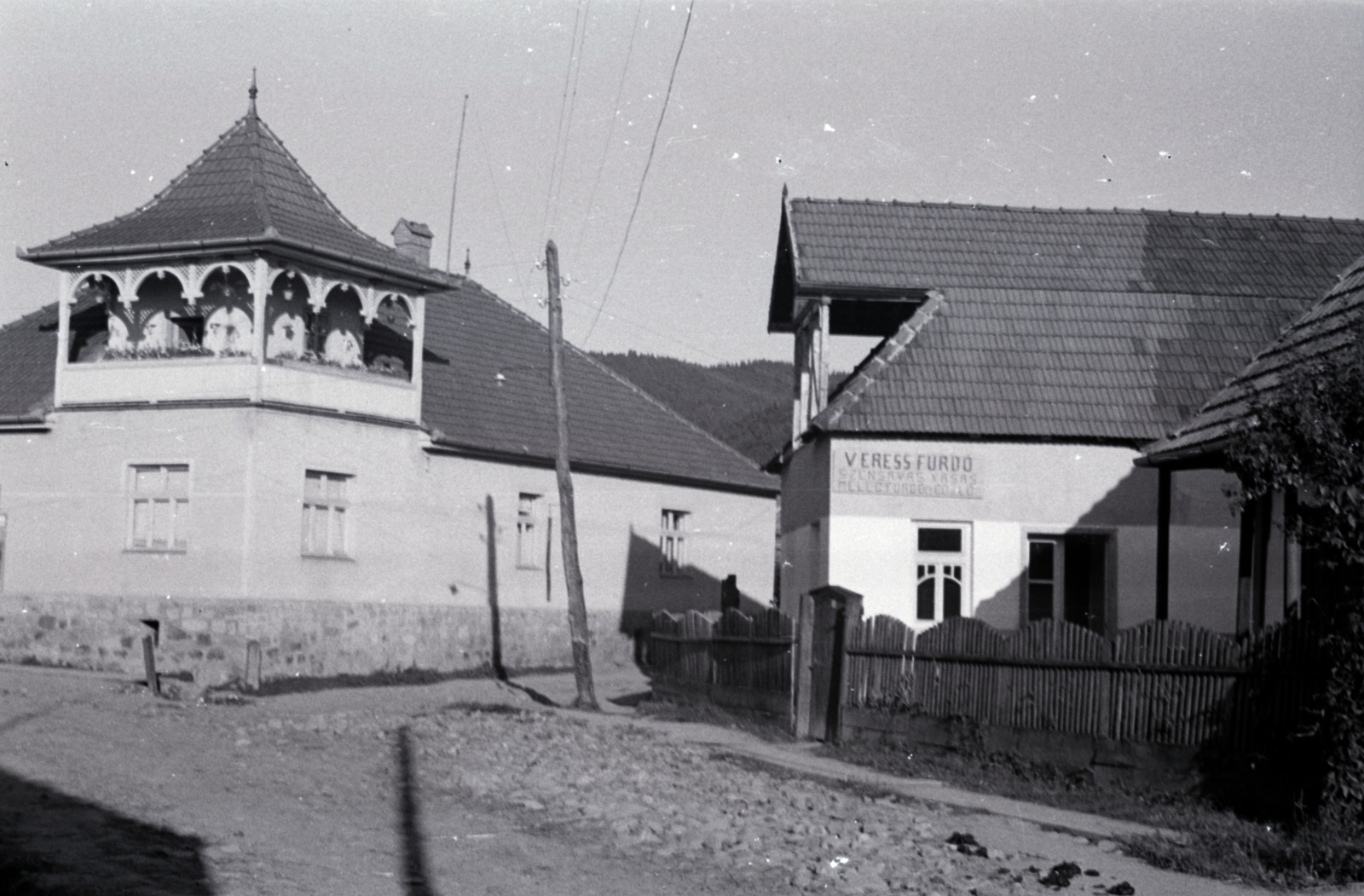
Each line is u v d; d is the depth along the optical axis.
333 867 10.22
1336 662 11.98
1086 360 23.98
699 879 10.39
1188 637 14.02
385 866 10.35
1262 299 25.47
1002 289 25.25
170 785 13.94
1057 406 23.14
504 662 32.88
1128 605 22.62
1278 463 12.23
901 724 17.58
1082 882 10.54
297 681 27.44
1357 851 11.04
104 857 10.12
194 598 27.16
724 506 40.09
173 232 27.52
